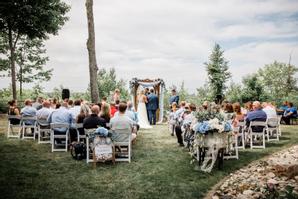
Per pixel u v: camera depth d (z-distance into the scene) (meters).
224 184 7.39
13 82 24.94
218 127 8.09
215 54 25.78
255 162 9.17
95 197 6.45
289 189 5.28
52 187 6.96
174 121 13.70
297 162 8.84
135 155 9.93
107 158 8.68
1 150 10.34
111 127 9.34
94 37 17.48
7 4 24.22
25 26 26.67
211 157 8.47
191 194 6.67
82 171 8.20
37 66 34.66
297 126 16.73
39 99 14.91
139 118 16.89
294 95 24.86
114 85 28.08
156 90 20.06
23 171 8.05
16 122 12.84
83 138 10.67
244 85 23.02
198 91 26.20
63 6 28.61
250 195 6.66
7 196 6.36
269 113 12.87
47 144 11.47
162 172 8.16
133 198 6.42
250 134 11.22
